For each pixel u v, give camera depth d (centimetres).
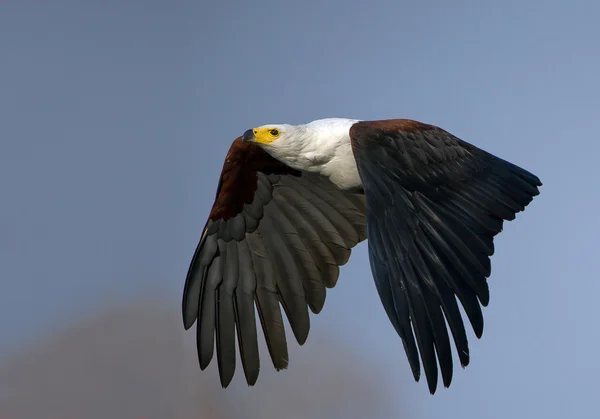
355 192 1447
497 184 1360
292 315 1505
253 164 1477
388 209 1300
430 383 1206
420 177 1333
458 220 1311
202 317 1484
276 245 1508
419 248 1272
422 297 1240
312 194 1497
